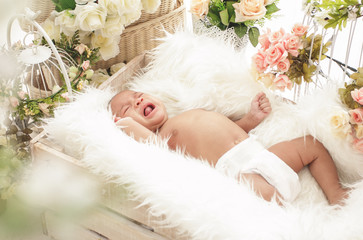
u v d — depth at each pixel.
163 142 1.21
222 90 1.34
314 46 1.14
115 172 0.99
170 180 0.95
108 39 1.42
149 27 1.56
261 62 1.19
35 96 1.51
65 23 1.30
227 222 0.85
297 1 1.86
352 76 1.05
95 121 1.12
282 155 1.14
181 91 1.38
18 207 0.32
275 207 0.89
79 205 0.39
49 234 1.26
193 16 1.61
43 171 0.44
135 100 1.30
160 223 0.96
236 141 1.20
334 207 0.97
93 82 1.51
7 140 1.17
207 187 0.93
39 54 1.09
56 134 1.13
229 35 1.46
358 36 1.82
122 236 1.12
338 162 1.14
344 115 1.05
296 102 1.28
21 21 1.10
